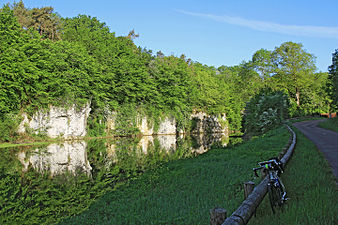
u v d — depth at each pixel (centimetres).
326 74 8062
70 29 5422
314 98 7712
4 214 934
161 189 991
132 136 5678
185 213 661
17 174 1748
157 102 6106
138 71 5734
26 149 3112
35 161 2289
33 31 4281
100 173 1702
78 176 1647
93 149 3191
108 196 1028
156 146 3631
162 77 6525
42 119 4109
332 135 2438
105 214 781
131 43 6581
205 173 1200
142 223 635
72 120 4478
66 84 4188
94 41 5416
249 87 7925
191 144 3981
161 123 6506
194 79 7875
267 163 602
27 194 1234
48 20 5378
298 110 7638
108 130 5375
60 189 1316
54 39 5500
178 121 6938
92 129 5075
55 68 4212
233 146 2420
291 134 2312
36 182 1507
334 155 1245
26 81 3831
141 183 1173
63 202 1062
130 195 985
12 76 3522
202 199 767
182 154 2641
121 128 5438
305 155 1253
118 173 1653
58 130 4297
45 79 3997
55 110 4225
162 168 1500
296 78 7600
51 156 2581
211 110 8056
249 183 573
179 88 6831
